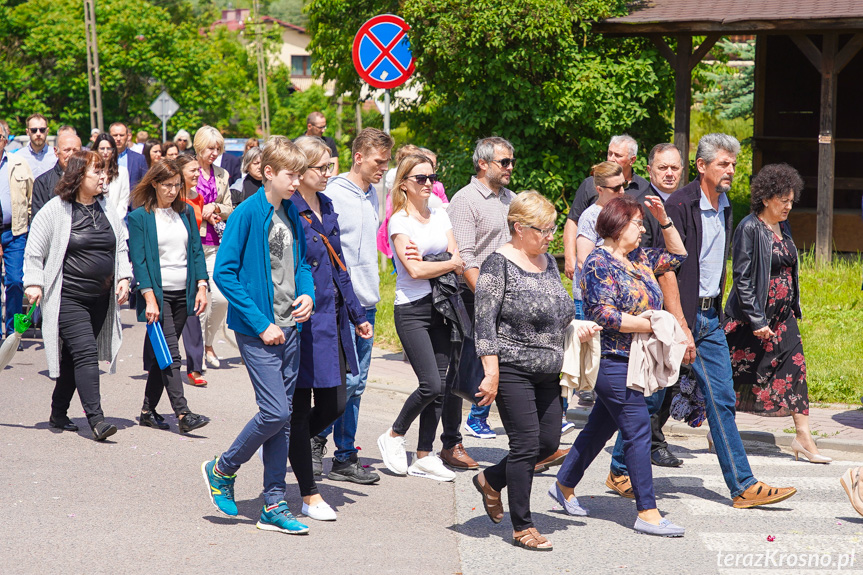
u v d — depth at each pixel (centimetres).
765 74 2162
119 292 843
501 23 1623
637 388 604
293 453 626
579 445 646
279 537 589
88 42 4291
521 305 574
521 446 577
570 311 586
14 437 814
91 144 1462
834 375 1033
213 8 10312
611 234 614
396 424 748
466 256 782
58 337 813
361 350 725
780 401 791
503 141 795
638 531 614
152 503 651
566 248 897
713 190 691
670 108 1880
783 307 779
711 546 588
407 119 2809
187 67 6500
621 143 853
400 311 728
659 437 786
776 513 659
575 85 1655
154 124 6353
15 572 516
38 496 657
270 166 589
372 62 1215
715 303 692
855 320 1272
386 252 937
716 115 2877
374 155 734
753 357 789
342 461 729
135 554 549
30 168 1254
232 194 1140
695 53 1703
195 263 891
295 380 602
